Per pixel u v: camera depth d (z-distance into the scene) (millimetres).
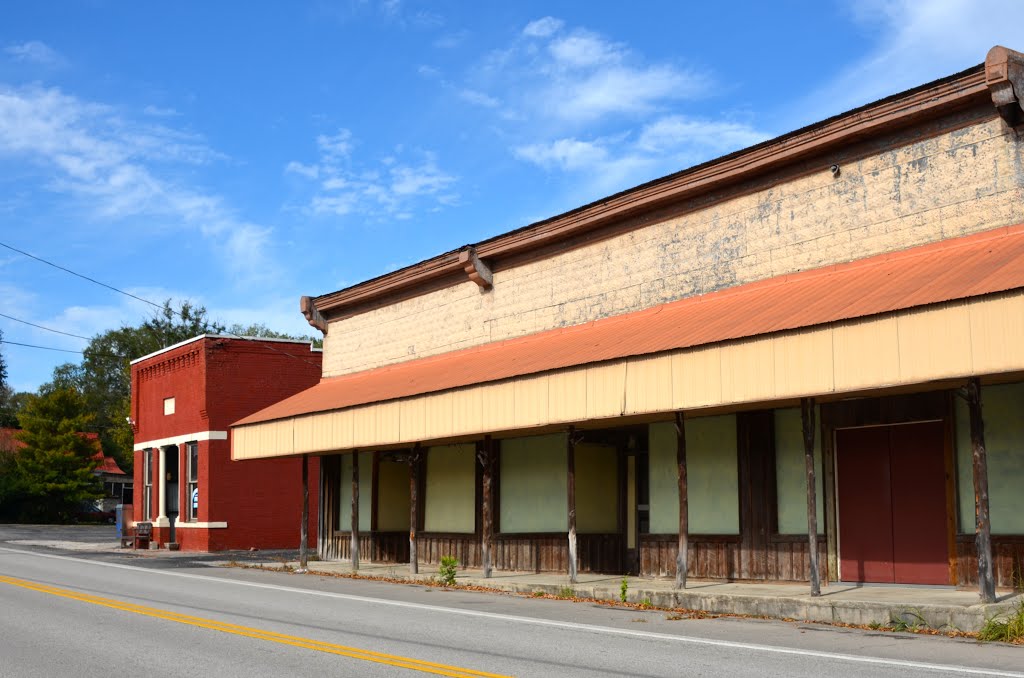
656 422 18609
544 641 10984
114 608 14516
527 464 21625
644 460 20391
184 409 34875
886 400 14867
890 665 9047
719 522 17219
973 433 11703
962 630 11312
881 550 14906
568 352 17734
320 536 28469
